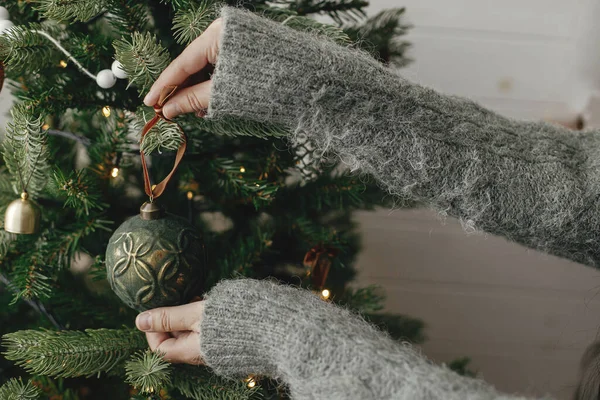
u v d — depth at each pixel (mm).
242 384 729
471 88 1096
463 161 699
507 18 1062
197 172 815
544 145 740
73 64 772
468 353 1230
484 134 719
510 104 1104
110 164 800
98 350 713
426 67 1086
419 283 1191
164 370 708
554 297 1200
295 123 678
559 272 1186
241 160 816
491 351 1228
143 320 690
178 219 703
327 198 839
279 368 654
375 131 681
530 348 1223
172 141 702
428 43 1076
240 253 812
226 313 677
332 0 841
